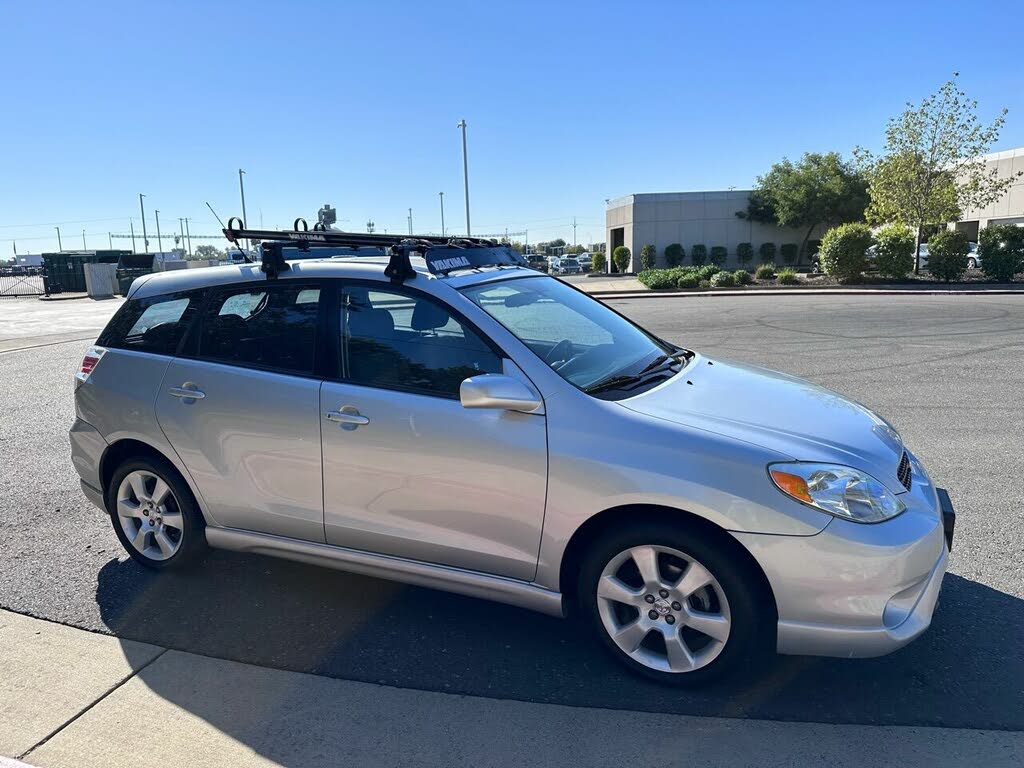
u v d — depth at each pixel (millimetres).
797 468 2801
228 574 4219
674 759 2629
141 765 2645
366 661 3305
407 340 3445
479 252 4105
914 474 3236
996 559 4109
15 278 46219
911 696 2951
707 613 2947
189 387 3840
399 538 3414
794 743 2693
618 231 53719
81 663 3314
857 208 44312
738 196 46562
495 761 2643
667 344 4305
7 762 2660
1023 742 2666
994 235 24391
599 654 3334
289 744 2754
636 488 2887
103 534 4832
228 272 3980
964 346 11672
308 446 3525
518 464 3094
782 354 11344
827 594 2736
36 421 8094
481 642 3459
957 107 25922
